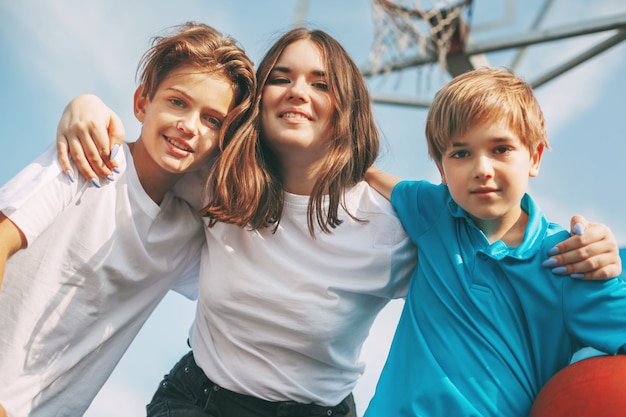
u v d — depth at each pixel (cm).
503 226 193
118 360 222
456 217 198
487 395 173
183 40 212
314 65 215
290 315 207
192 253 230
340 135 215
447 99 187
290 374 210
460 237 194
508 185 181
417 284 196
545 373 180
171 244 221
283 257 213
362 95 226
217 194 209
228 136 216
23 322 204
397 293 218
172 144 207
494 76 191
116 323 218
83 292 210
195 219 225
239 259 214
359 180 226
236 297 211
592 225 182
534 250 184
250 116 214
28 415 205
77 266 208
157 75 213
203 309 220
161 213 219
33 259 206
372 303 219
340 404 220
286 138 209
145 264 217
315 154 217
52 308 206
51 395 210
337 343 213
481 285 185
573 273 178
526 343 181
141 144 217
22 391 203
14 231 191
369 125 228
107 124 207
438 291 188
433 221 203
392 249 212
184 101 208
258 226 213
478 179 180
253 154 212
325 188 214
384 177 229
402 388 181
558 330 180
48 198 197
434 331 184
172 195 223
